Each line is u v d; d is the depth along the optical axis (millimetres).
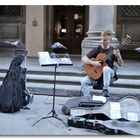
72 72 8234
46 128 4992
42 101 6844
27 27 12547
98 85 6094
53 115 5363
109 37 5934
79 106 5441
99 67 5980
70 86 7672
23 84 6098
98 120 5055
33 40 12547
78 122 5016
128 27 11922
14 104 5812
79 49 13148
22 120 5410
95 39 8297
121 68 9312
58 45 5898
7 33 12688
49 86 7648
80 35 13156
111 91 7273
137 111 5215
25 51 6078
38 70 8375
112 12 8539
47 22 12477
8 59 11023
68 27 13211
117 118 5160
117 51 5879
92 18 8539
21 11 12523
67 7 13117
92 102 5422
